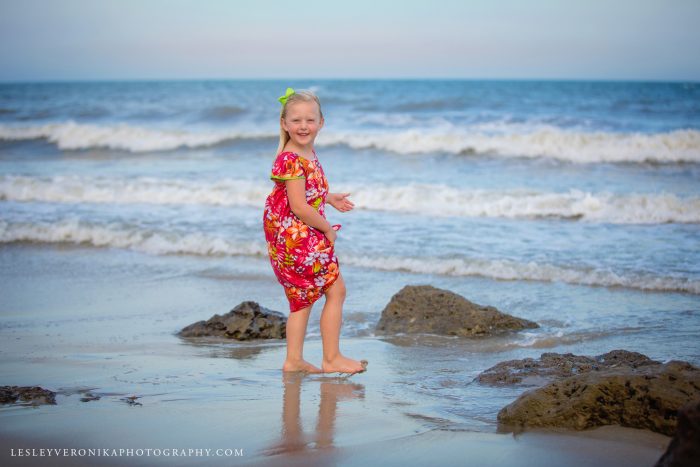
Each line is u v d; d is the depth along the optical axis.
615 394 3.13
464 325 5.55
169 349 5.07
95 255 9.02
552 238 9.02
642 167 14.48
